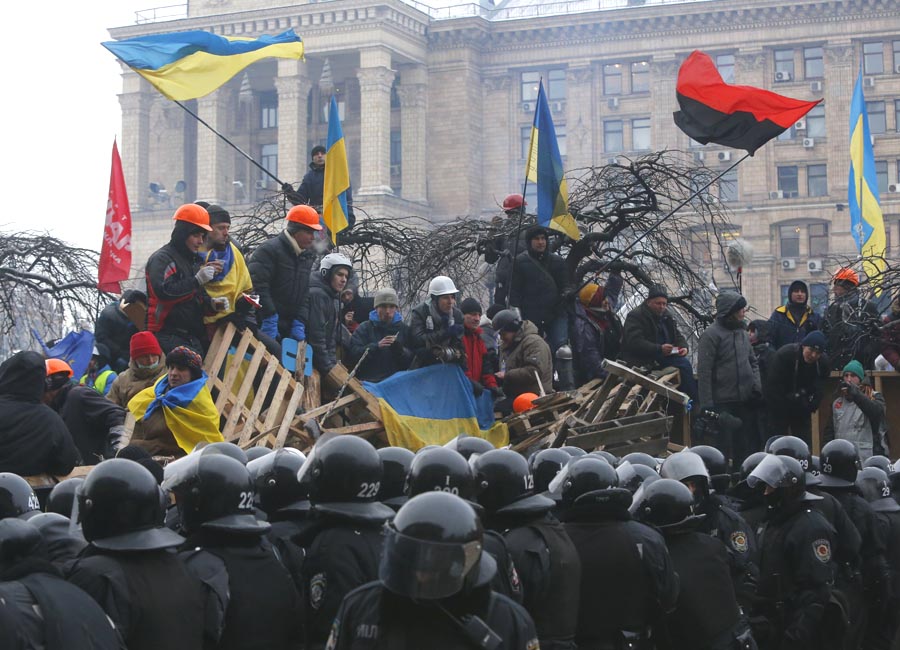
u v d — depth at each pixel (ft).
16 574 15.21
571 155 235.81
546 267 48.83
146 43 48.11
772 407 46.24
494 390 43.96
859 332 52.49
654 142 230.07
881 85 219.61
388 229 68.54
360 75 234.38
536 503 19.52
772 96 51.80
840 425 47.11
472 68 241.76
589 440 38.24
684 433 46.52
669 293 66.13
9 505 19.52
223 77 49.32
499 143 243.40
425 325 42.09
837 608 26.35
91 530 16.71
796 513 26.84
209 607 17.33
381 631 13.70
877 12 219.20
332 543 18.01
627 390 43.16
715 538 23.56
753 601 26.66
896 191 216.54
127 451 24.11
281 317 39.32
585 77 234.79
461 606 13.65
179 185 246.88
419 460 17.60
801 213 219.82
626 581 20.74
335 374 39.96
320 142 245.86
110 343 44.14
